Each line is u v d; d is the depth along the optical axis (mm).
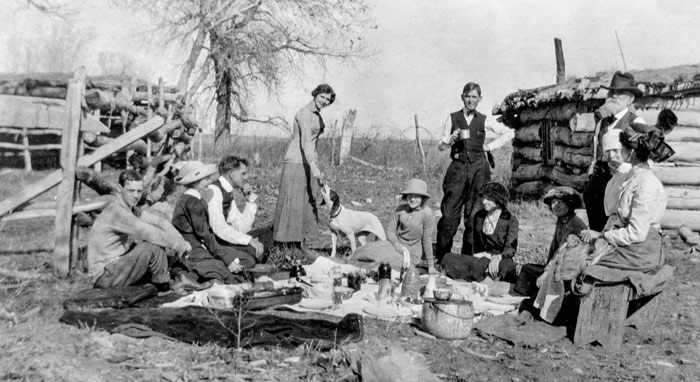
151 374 4051
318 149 21516
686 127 10414
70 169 6254
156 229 5965
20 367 3877
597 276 5129
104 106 9023
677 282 7305
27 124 13734
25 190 6160
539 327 5395
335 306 5809
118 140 6520
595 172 6672
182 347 4566
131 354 4344
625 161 5418
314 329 5004
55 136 15320
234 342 4625
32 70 16312
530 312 5668
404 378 4168
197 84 22391
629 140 5305
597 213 6641
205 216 6711
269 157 20516
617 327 5086
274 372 4215
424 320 5270
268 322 5098
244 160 7523
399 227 7578
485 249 7344
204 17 21688
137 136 6562
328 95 7797
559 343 5215
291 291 5879
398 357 4328
